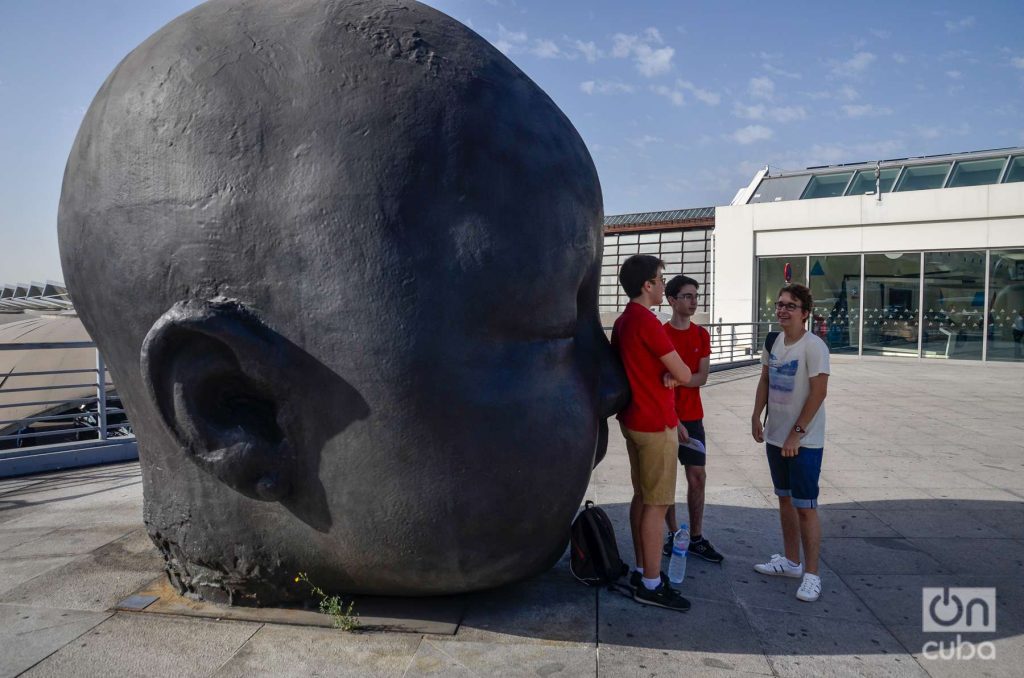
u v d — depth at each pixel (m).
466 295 2.90
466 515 3.01
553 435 3.13
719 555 4.36
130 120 3.06
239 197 2.88
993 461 7.17
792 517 4.08
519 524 3.13
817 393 3.75
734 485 6.25
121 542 4.50
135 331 3.12
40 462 6.75
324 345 2.87
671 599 3.61
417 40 3.09
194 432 2.95
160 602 3.49
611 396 3.55
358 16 3.10
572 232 3.17
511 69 3.34
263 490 2.96
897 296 19.19
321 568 3.20
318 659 3.00
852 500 5.75
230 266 2.90
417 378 2.86
